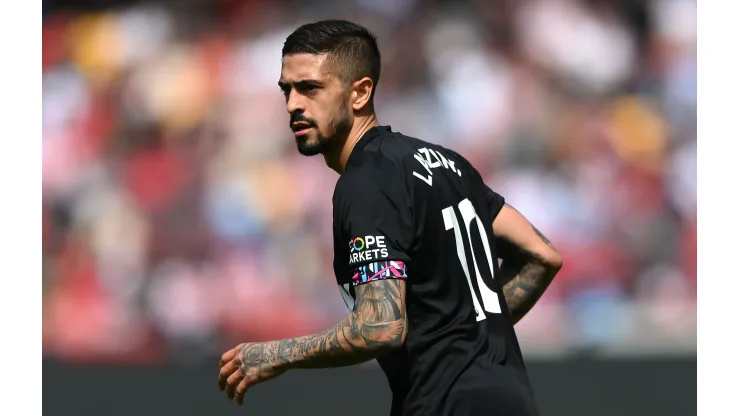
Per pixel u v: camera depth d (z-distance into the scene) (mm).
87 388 21328
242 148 33188
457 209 8656
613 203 32281
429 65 34531
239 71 34125
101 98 33844
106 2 34781
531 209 32375
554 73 34344
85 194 32438
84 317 30641
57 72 34281
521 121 33719
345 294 8602
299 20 35125
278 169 32688
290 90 8727
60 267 31469
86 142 33156
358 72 8750
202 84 33938
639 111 33875
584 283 30891
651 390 20141
